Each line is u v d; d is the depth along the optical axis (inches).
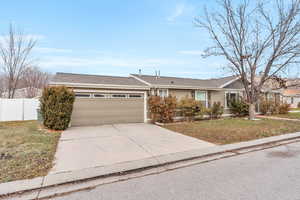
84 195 119.1
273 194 116.4
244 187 126.9
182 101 512.4
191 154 205.2
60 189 127.9
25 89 884.0
